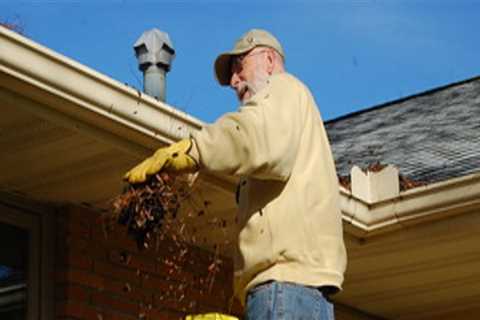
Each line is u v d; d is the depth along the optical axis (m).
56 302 7.15
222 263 8.09
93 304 7.26
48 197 7.11
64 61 5.59
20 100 5.60
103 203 7.22
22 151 6.29
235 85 5.14
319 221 4.68
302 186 4.69
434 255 7.88
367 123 11.49
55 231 7.26
